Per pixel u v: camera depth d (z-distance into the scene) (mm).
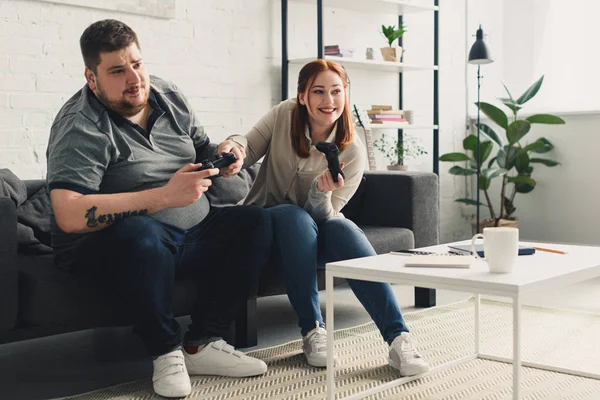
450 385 2068
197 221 2270
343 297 3309
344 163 2465
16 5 3002
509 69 5195
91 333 2762
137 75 2068
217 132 3734
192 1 3596
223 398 1974
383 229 3010
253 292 2465
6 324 1923
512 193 5047
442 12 4965
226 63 3758
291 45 4078
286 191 2510
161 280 2008
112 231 2006
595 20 4781
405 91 4762
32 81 3062
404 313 2977
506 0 5176
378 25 4555
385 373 2182
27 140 3059
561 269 1672
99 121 2055
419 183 3094
